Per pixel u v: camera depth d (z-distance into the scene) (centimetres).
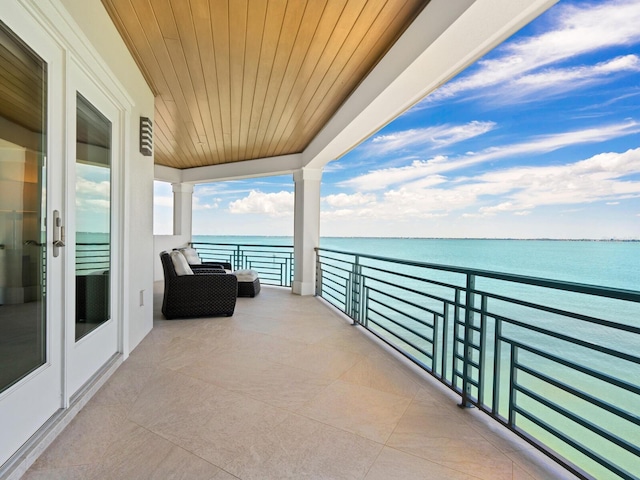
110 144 251
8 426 139
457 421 192
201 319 411
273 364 271
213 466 150
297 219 607
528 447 168
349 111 352
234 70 303
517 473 149
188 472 146
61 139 177
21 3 143
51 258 169
